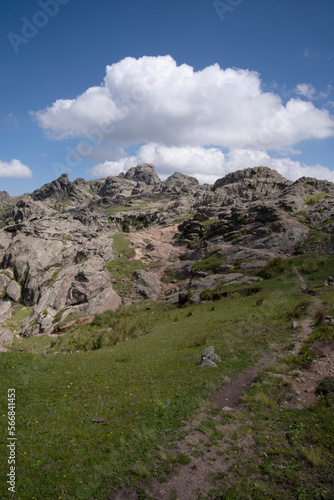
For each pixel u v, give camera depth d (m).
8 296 63.00
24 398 15.62
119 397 15.89
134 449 11.15
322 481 9.34
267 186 128.00
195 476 9.90
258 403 14.12
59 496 9.12
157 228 116.25
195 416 13.38
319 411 12.71
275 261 49.06
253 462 10.40
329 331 21.77
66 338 41.12
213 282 50.28
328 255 47.59
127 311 50.62
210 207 98.56
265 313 30.42
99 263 60.53
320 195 80.38
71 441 11.80
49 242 69.94
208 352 20.28
